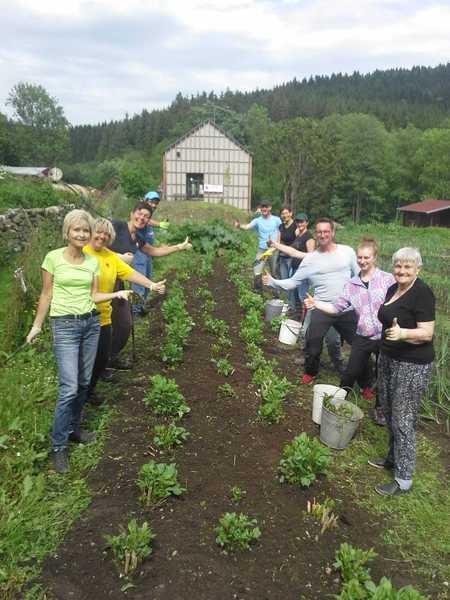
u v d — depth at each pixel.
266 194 59.88
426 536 3.35
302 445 3.76
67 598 2.60
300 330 7.20
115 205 17.97
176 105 133.25
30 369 5.47
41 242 8.42
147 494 3.34
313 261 5.60
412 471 3.74
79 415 4.07
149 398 4.65
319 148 46.53
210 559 2.88
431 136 68.31
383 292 4.68
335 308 5.12
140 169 40.66
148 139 117.44
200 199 45.78
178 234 16.98
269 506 3.40
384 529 3.38
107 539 2.94
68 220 3.67
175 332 6.47
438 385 5.54
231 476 3.70
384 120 103.06
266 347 7.02
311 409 5.13
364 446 4.48
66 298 3.71
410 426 3.67
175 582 2.71
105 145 128.88
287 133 46.66
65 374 3.70
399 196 68.94
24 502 3.27
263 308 8.86
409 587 2.57
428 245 24.31
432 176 68.25
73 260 3.79
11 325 6.09
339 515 3.42
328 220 5.39
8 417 4.31
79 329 3.75
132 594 2.63
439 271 15.96
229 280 12.11
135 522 2.98
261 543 3.04
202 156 44.66
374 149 63.88
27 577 2.72
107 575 2.75
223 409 4.80
